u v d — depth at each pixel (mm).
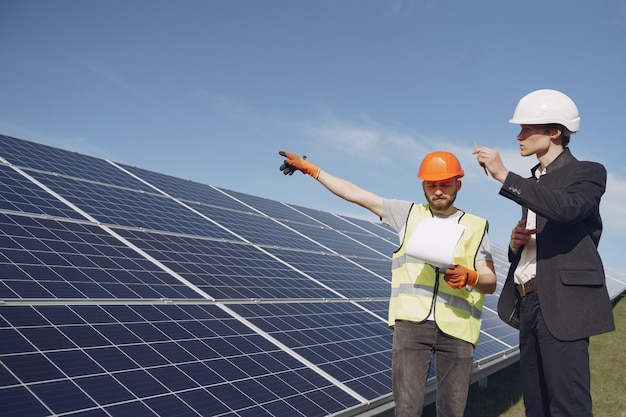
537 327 4039
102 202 13422
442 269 4742
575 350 3771
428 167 4730
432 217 4805
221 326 9211
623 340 25359
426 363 4742
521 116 4133
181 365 7465
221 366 7852
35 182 12719
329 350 10008
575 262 3824
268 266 13961
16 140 15266
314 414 7477
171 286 10117
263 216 19844
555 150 4137
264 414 7043
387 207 4965
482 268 4707
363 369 9680
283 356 8969
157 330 8180
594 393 18172
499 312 4449
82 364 6590
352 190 5020
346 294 14461
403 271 4898
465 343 4699
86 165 16141
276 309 11078
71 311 7773
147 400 6410
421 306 4707
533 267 4188
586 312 3754
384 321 13312
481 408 15211
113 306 8438
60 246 9859
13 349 6348
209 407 6750
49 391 5883
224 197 20125
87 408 5848
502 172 3812
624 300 34719
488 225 4891
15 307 7289
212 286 10969
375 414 8367
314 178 5055
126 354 7230
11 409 5355
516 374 19000
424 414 12977
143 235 12336
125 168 17766
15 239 9336
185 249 12539
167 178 19031
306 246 18094
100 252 10305
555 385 3828
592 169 3838
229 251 13828
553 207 3617
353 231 25547
